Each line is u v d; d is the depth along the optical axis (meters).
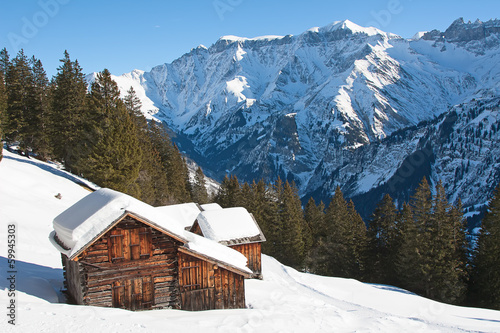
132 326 14.48
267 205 68.25
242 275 21.19
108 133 42.41
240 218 34.41
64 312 14.62
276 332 17.06
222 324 16.98
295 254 59.69
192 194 86.38
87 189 49.81
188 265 19.62
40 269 21.67
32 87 54.34
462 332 22.70
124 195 18.53
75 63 52.91
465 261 45.91
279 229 62.78
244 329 16.73
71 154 52.41
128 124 43.78
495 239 43.25
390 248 55.75
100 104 45.84
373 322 21.58
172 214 40.62
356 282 41.81
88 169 42.84
